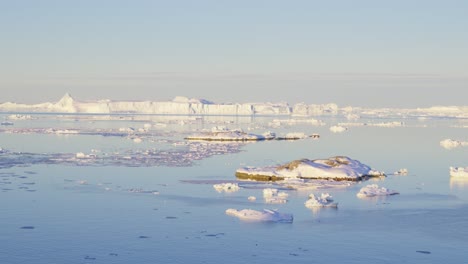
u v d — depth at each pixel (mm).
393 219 41688
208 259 32125
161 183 55812
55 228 37812
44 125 173875
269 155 84188
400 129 168250
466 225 40031
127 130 146125
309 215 42781
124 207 44344
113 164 70562
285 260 32125
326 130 160375
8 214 41406
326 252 33656
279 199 47969
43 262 31188
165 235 36594
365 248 34562
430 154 88000
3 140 106938
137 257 32219
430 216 42688
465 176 62031
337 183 57469
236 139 115438
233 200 47688
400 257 32938
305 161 63156
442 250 34344
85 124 186625
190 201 47031
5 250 33156
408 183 57875
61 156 78625
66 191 50531
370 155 85812
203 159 77688
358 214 43281
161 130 152375
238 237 36375
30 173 61312
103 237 35969
